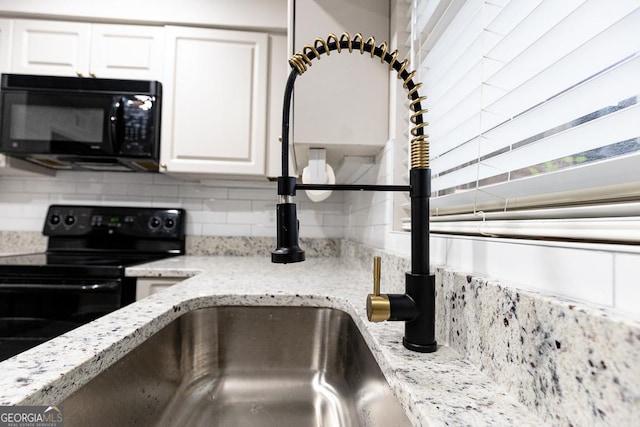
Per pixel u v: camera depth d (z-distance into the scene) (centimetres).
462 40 62
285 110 50
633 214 32
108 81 145
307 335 82
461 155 63
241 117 156
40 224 176
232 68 156
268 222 186
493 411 32
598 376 25
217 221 184
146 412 58
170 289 86
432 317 47
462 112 62
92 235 170
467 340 44
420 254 47
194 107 154
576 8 35
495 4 50
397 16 94
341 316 79
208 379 78
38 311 121
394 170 92
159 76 154
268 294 82
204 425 68
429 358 44
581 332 27
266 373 80
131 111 145
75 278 124
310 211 188
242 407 73
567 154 39
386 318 46
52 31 151
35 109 142
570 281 32
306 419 71
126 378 52
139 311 63
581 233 34
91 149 143
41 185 177
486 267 45
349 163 115
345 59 98
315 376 80
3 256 147
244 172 156
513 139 48
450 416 30
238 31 157
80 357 41
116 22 153
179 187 183
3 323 117
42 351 42
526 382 32
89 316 122
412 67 86
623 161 31
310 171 102
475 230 52
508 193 50
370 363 60
